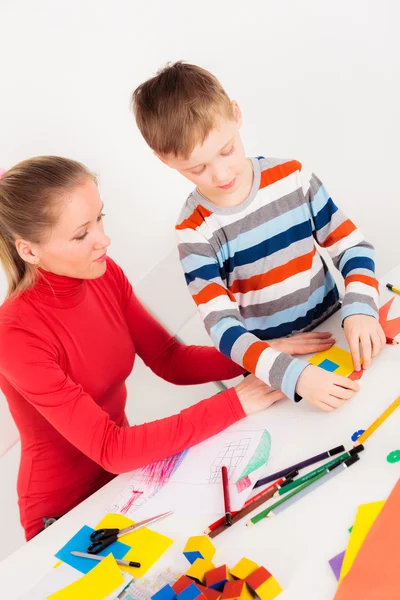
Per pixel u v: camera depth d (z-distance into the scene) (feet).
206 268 3.24
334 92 5.40
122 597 2.24
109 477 3.79
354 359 2.85
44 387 3.12
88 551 2.51
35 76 4.45
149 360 4.00
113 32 4.60
